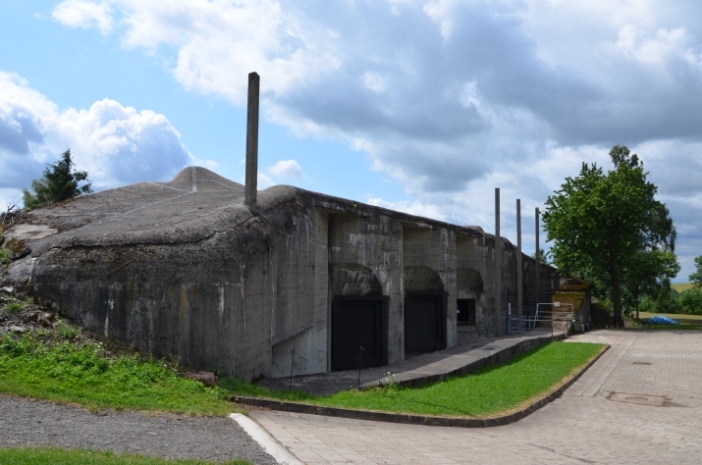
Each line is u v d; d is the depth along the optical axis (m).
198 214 13.70
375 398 11.74
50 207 16.45
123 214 15.19
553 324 35.06
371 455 7.45
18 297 10.94
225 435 7.55
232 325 11.62
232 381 10.87
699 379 18.30
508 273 36.69
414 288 25.72
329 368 19.72
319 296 18.62
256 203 14.41
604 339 30.30
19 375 8.84
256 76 14.11
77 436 6.82
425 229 25.23
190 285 10.84
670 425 12.12
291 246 15.72
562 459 8.77
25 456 5.57
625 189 37.38
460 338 30.67
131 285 10.72
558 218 38.81
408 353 25.28
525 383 15.59
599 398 15.20
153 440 6.98
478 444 9.23
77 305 10.79
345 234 20.08
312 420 9.49
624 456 9.37
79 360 9.64
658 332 34.53
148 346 10.59
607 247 38.97
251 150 14.24
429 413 10.96
